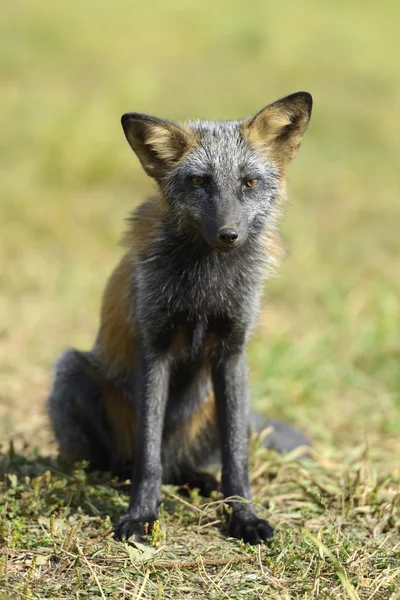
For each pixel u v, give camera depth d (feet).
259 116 31.89
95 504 31.96
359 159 92.12
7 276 62.03
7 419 42.24
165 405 32.14
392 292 60.54
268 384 46.65
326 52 133.49
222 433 31.78
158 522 28.58
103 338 35.24
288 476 35.99
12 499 31.14
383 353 51.75
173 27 145.48
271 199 32.24
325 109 106.22
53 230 70.23
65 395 35.73
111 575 26.35
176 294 31.37
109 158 84.53
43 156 83.25
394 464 38.27
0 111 96.78
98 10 150.61
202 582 26.32
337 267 66.74
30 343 53.01
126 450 35.88
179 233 31.35
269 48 132.57
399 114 106.01
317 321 57.72
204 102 103.86
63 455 36.50
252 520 30.17
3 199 74.13
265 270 32.83
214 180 30.63
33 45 126.72
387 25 154.61
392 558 28.19
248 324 32.07
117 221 73.56
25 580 25.64
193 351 32.22
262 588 25.96
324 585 26.17
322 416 44.78
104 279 63.82
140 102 99.60
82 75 114.52
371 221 76.74
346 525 31.24
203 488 35.12
